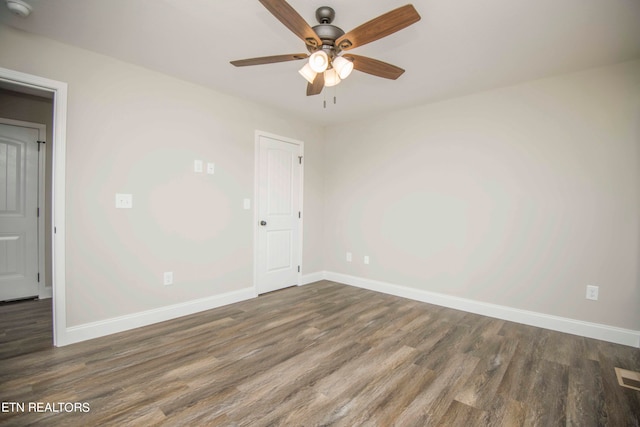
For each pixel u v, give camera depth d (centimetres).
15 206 329
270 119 377
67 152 231
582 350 233
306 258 433
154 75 275
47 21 200
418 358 218
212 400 168
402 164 374
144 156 271
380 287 394
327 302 347
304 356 219
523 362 213
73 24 204
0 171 320
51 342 234
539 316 281
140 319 270
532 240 285
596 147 256
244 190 351
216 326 273
